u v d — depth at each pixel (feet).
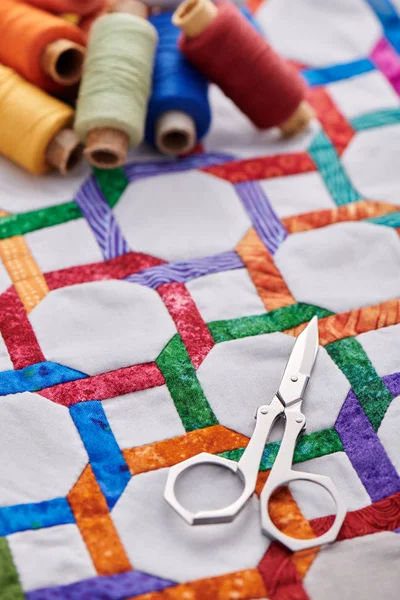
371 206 2.62
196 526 1.87
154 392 2.11
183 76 2.66
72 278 2.36
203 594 1.77
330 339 2.25
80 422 2.04
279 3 3.22
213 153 2.76
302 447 2.03
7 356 2.16
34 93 2.59
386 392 2.14
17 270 2.37
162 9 2.91
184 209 2.57
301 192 2.66
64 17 2.92
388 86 3.00
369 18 3.20
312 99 2.94
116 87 2.50
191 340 2.22
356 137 2.83
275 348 2.22
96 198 2.57
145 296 2.32
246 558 1.83
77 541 1.84
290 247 2.48
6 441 2.00
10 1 2.69
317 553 1.84
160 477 1.96
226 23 2.56
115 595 1.76
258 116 2.72
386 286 2.39
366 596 1.79
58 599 1.74
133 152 2.74
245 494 1.85
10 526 1.85
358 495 1.95
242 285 2.38
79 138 2.56
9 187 2.59
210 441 2.03
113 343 2.21
